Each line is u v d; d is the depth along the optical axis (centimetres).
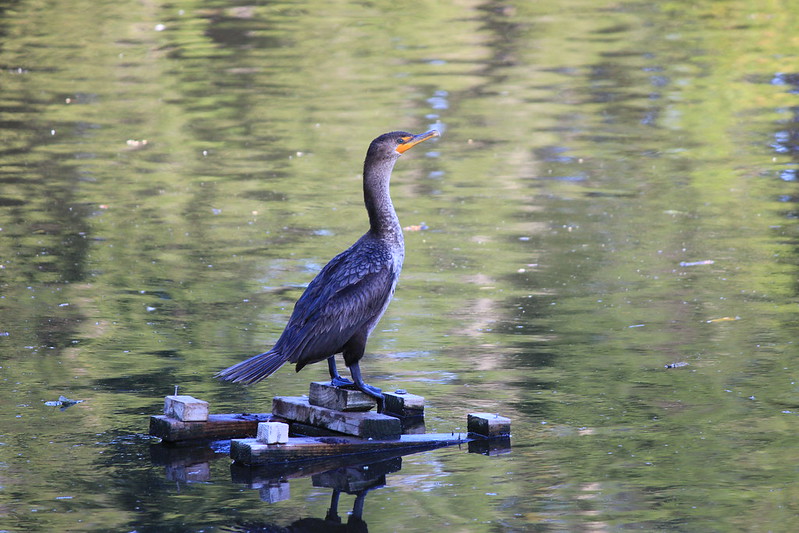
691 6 3525
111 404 968
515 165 1955
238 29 3256
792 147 2039
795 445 866
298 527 738
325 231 1592
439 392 995
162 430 893
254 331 1173
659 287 1312
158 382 1024
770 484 798
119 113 2364
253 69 2766
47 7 3609
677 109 2342
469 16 3409
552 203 1722
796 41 2994
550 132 2175
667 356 1080
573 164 1956
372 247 950
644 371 1041
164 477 823
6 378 1028
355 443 870
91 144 2119
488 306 1255
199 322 1205
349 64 2800
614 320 1198
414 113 2325
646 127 2208
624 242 1513
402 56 2886
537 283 1341
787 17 3309
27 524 738
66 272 1398
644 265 1405
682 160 1970
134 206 1725
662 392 988
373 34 3161
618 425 914
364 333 930
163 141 2145
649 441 880
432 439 888
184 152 2066
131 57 2917
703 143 2083
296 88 2567
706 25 3238
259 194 1795
